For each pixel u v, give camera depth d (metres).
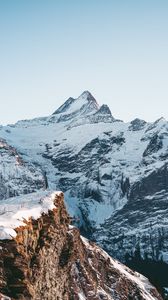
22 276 59.12
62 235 82.12
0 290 56.50
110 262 158.88
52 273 75.81
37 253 68.62
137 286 159.50
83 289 125.19
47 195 82.31
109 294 143.12
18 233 63.03
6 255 59.50
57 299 79.12
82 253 138.12
